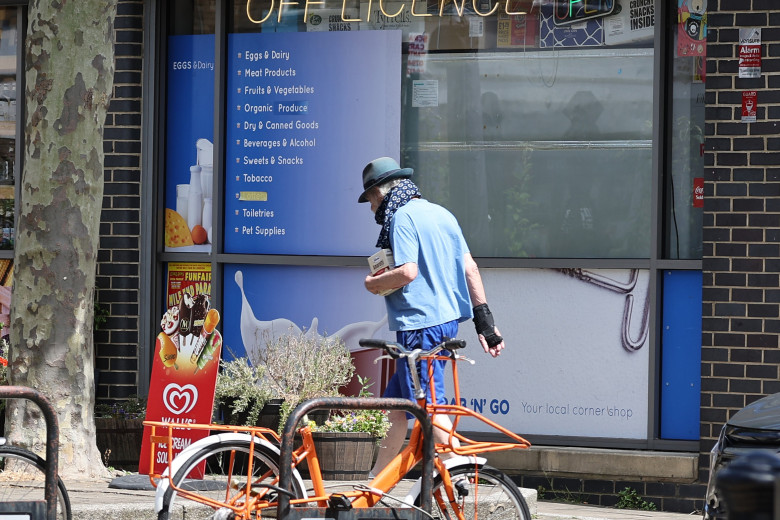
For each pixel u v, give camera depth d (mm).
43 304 28953
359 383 33312
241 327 34094
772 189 29625
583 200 32438
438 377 22656
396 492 23094
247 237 34094
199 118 34281
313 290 33688
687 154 31578
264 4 34062
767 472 9844
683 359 31359
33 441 29000
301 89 33812
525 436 32250
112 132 33969
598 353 31906
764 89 29719
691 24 31500
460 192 33219
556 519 28344
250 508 19359
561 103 32594
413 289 22844
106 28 29188
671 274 31484
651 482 30812
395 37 33344
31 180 29000
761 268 29672
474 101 33125
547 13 32688
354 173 33531
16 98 35562
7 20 35531
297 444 28781
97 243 29672
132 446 31688
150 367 33875
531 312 32406
